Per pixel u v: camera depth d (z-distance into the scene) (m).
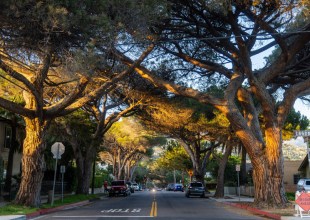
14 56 16.14
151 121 35.81
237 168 33.31
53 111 20.72
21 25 13.37
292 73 23.05
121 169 66.12
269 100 22.41
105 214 18.67
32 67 18.12
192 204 27.69
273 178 22.16
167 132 40.84
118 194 42.47
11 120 32.03
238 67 22.73
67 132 33.28
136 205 25.84
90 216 17.62
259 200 22.27
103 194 45.25
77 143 34.88
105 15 13.48
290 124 37.94
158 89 28.75
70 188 44.31
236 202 28.70
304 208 16.62
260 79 22.39
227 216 18.17
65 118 31.53
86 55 13.84
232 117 22.41
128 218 16.66
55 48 14.35
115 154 66.75
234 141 37.06
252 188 38.31
